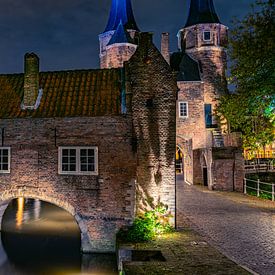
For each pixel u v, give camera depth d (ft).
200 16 128.77
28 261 49.49
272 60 65.16
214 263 33.37
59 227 68.80
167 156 47.78
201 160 105.29
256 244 40.01
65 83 52.24
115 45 130.72
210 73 124.77
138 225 43.98
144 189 47.14
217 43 127.03
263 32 67.21
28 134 48.98
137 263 33.63
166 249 38.09
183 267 32.27
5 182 49.26
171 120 48.14
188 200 73.15
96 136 47.52
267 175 103.35
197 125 119.34
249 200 73.46
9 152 49.29
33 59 50.57
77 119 48.01
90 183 47.50
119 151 47.03
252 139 77.61
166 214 47.21
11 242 58.23
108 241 46.88
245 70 70.64
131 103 47.11
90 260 46.80
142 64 47.91
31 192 48.65
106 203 47.14
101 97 49.29
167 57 121.19
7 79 55.11
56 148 48.32
